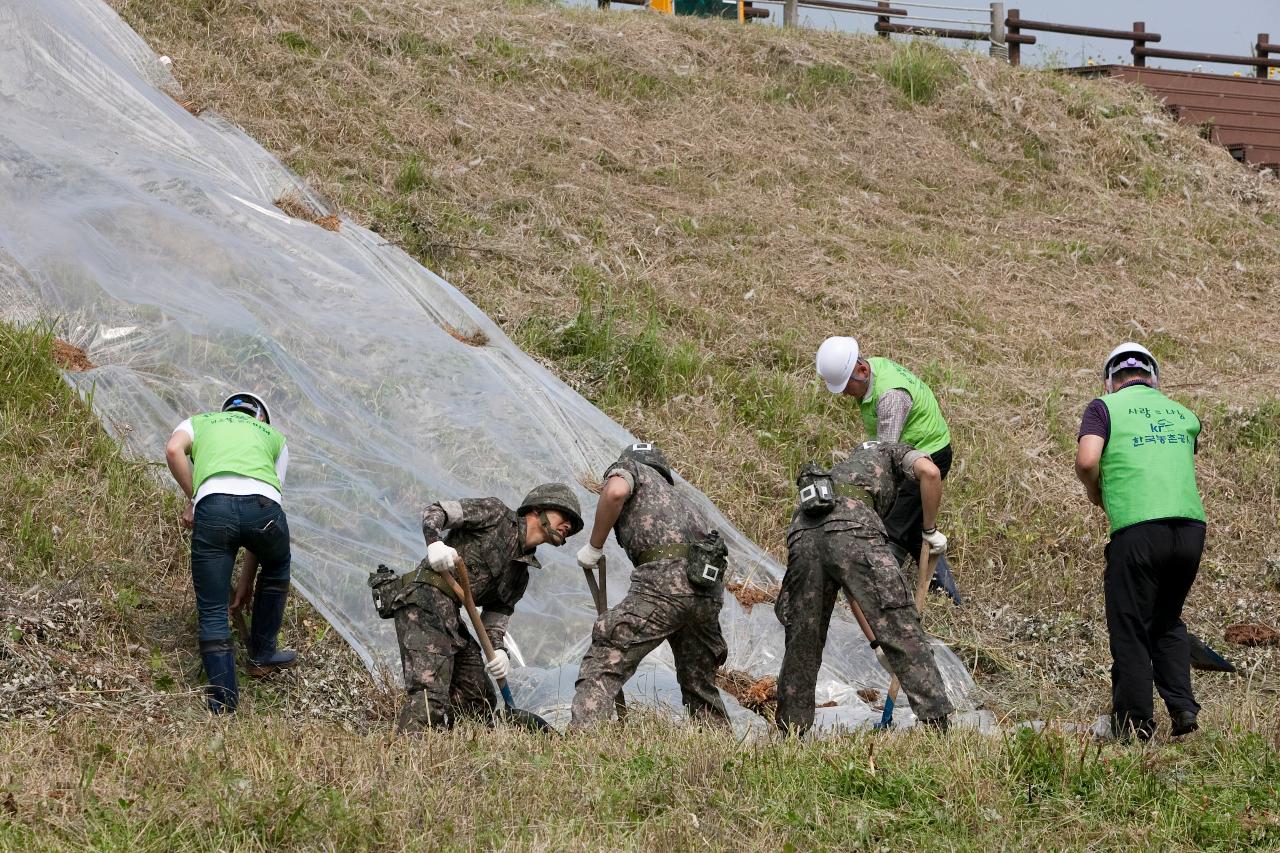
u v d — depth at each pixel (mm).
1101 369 12891
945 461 8586
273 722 5609
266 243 10148
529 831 4227
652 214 13859
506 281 11703
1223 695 7527
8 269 8766
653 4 21859
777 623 8250
